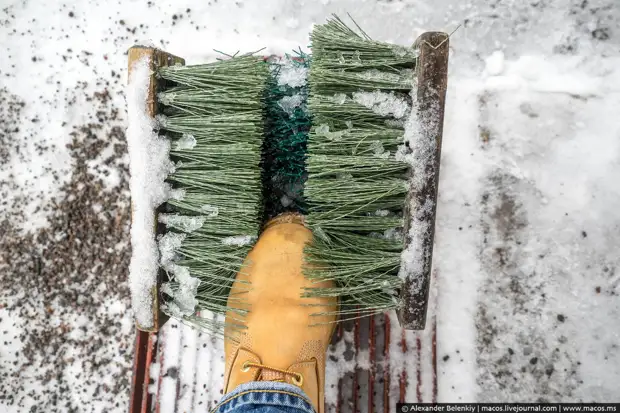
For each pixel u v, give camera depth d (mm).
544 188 730
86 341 776
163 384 741
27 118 779
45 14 771
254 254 595
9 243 783
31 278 782
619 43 726
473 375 726
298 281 578
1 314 781
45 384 775
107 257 777
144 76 542
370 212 574
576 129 728
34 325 780
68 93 774
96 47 769
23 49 775
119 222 775
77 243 779
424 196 521
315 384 565
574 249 727
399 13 737
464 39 733
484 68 732
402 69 546
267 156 667
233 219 576
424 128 514
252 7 747
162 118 561
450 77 732
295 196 684
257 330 563
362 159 542
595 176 726
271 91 652
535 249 729
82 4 768
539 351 726
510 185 732
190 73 563
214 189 575
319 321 578
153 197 556
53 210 781
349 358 726
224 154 569
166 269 575
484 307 729
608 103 725
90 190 778
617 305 721
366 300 574
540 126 729
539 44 730
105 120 773
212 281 583
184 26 754
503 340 727
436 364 724
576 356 722
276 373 539
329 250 567
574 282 726
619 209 723
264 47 694
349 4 740
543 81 728
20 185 781
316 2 741
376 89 546
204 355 743
